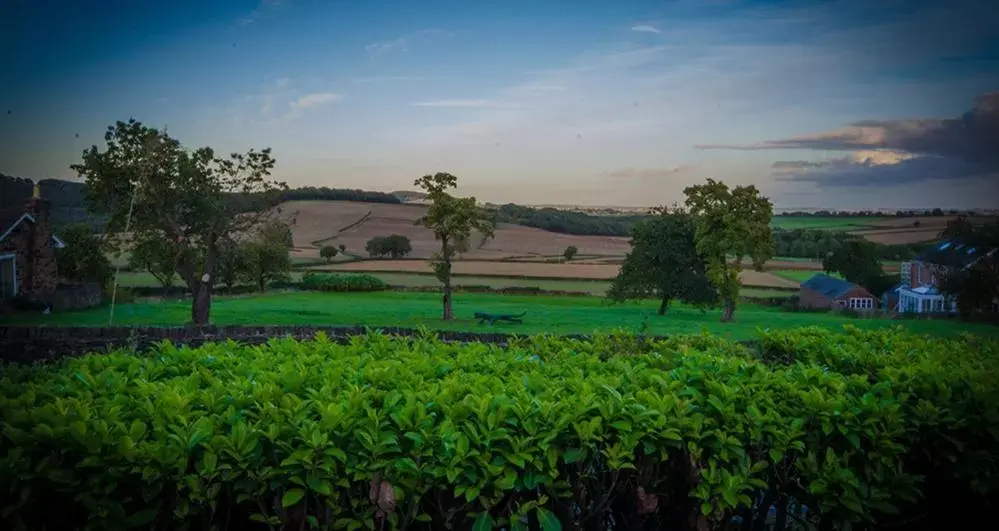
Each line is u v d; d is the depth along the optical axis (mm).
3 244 52750
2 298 50969
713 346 8305
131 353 7586
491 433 4535
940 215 48594
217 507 4781
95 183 45906
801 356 8031
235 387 5414
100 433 4348
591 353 8070
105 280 63562
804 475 5195
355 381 5758
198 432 4383
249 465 4422
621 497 5242
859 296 64312
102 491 4297
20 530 4266
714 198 56469
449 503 4738
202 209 47125
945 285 39969
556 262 93062
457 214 58531
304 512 4488
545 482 4660
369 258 99750
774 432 5055
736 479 4910
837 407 5219
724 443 4953
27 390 5438
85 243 59250
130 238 46781
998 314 36375
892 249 65500
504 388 5402
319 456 4422
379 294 80062
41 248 55500
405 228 109625
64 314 51656
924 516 5684
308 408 4785
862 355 7418
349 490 4559
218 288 73688
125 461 4309
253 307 63812
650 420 4867
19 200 56531
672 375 5961
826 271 70000
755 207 56500
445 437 4488
